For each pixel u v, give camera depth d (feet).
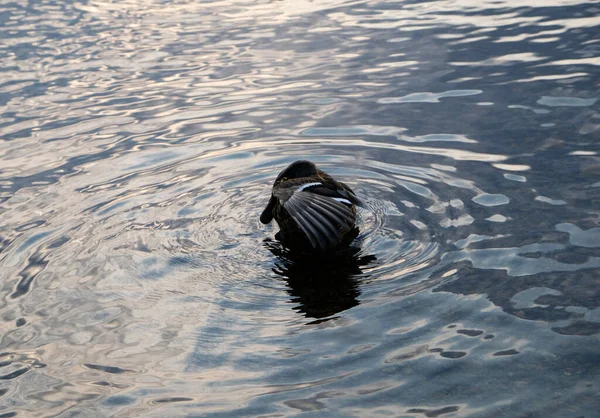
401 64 34.12
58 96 33.19
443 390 13.46
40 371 15.29
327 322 16.26
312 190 20.39
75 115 31.07
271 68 35.09
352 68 34.19
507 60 33.24
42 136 29.12
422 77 32.35
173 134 28.71
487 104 28.76
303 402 13.48
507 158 24.06
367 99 30.58
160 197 23.63
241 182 24.49
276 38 39.29
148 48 38.93
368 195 22.82
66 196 23.98
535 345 14.56
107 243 20.88
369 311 16.53
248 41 39.09
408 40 37.35
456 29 38.40
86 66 36.70
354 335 15.60
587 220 19.57
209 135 28.40
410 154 25.30
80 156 27.14
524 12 40.22
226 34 40.52
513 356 14.28
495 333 15.11
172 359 15.33
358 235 20.40
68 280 18.99
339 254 19.49
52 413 13.87
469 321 15.65
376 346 15.08
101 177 25.29
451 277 17.58
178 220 22.16
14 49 39.45
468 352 14.53
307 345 15.40
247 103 31.27
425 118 28.12
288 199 19.84
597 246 18.24
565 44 34.45
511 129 26.27
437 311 16.19
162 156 26.78
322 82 32.89
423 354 14.61
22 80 35.24
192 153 26.89
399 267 18.48
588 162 23.07
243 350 15.43
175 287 18.47
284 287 18.17
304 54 36.58
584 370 13.66
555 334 14.88
